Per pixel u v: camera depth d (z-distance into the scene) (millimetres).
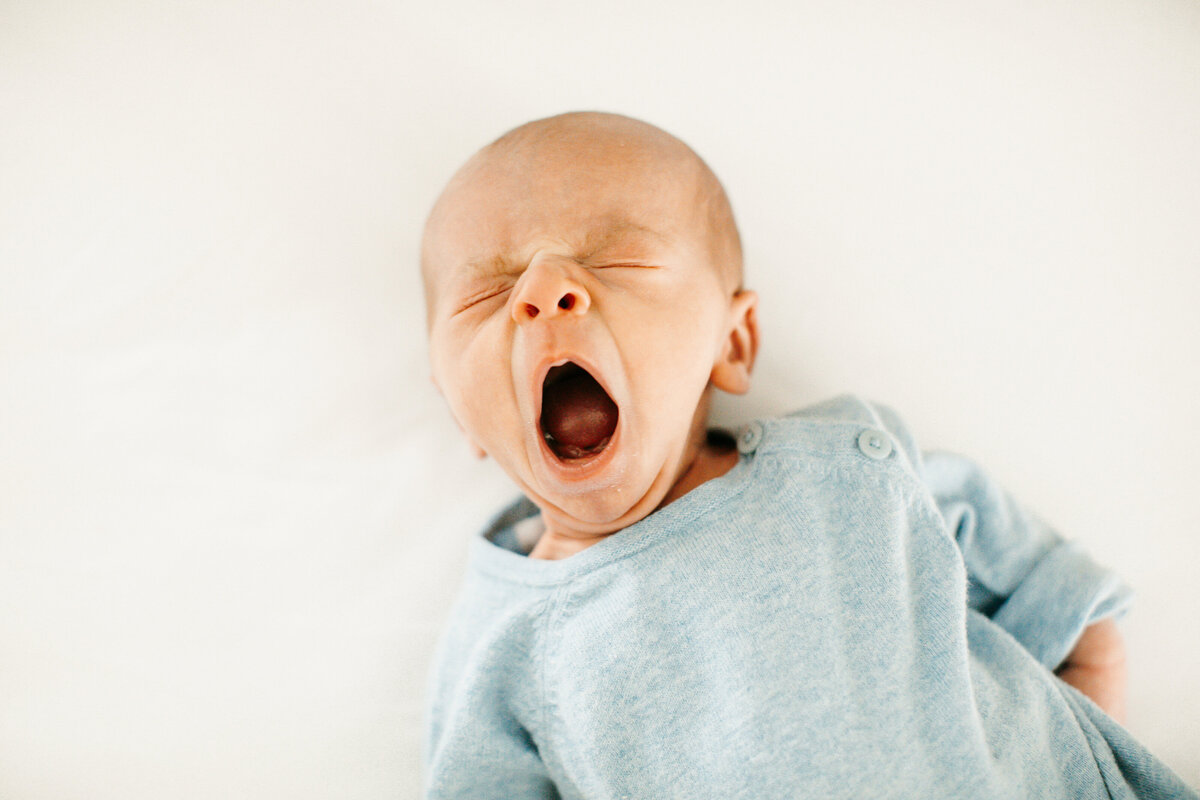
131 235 873
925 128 836
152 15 899
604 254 593
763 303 843
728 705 587
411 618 819
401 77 883
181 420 848
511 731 686
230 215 875
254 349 861
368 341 866
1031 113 824
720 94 859
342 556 832
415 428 861
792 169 849
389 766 780
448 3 888
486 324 596
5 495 830
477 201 630
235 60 891
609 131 635
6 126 886
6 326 858
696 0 866
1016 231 814
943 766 580
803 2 857
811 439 652
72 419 846
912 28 845
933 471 761
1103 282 799
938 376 821
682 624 608
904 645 598
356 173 880
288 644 809
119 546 824
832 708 577
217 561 825
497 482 855
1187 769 757
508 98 874
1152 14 817
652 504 669
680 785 592
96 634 804
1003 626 754
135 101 889
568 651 633
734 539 620
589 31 874
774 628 592
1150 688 777
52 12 892
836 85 850
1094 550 794
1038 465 805
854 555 611
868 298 834
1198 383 783
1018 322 811
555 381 639
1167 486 786
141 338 861
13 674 793
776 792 571
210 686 796
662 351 579
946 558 622
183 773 773
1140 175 804
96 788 765
